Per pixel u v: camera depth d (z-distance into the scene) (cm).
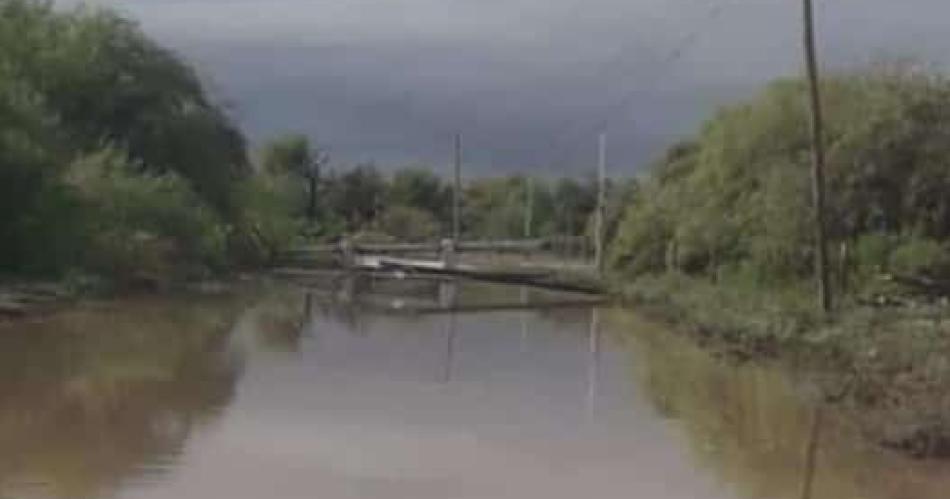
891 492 1972
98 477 1917
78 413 2478
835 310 3894
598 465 2147
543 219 14062
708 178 6041
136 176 6303
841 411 2633
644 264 7456
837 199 4706
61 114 6738
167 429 2333
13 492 1803
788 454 2267
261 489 1870
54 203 5084
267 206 8944
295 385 2970
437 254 11206
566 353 3972
